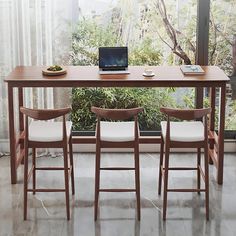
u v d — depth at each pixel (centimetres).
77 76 494
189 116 431
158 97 574
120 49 511
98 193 446
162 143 479
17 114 557
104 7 553
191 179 517
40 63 544
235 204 470
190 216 452
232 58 566
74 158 564
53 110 429
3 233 426
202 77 491
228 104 577
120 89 571
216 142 521
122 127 460
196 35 560
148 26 559
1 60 545
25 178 443
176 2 553
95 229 432
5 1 532
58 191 445
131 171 534
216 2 550
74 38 557
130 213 456
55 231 429
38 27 536
